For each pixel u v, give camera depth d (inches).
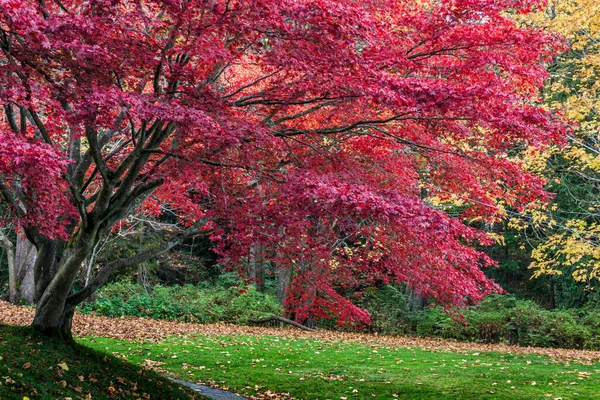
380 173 306.3
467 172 303.0
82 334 528.4
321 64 219.6
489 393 360.8
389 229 292.5
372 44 212.2
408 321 902.4
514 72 252.8
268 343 561.6
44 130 245.9
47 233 271.9
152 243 971.3
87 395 238.4
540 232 902.4
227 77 370.9
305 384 381.4
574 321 787.4
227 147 222.1
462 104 226.1
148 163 325.4
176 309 772.0
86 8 204.5
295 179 236.4
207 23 207.3
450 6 242.4
